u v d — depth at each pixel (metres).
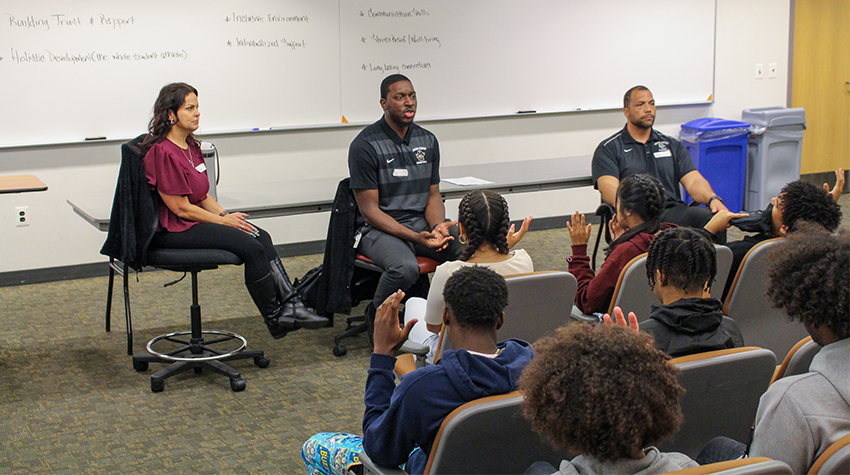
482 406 1.31
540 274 2.22
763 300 2.48
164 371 3.06
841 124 7.20
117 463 2.44
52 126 4.65
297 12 5.13
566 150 6.19
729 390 1.52
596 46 6.09
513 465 1.43
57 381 3.13
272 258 3.21
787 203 2.43
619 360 1.01
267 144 5.23
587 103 6.15
